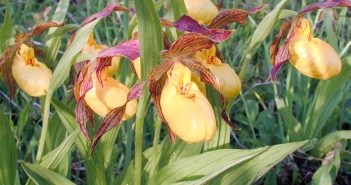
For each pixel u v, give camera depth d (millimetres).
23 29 440
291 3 438
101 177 241
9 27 251
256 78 406
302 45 260
